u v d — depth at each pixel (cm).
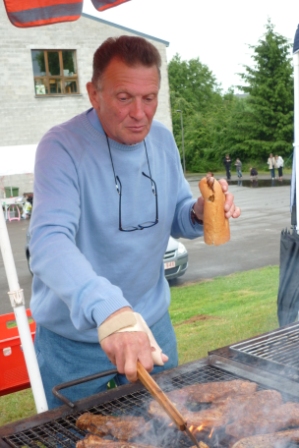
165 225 193
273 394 144
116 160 172
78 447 126
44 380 194
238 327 415
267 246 873
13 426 138
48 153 165
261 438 125
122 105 154
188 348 376
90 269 137
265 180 2483
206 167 3709
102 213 173
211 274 698
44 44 1416
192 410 150
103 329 118
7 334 273
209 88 4359
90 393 188
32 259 149
